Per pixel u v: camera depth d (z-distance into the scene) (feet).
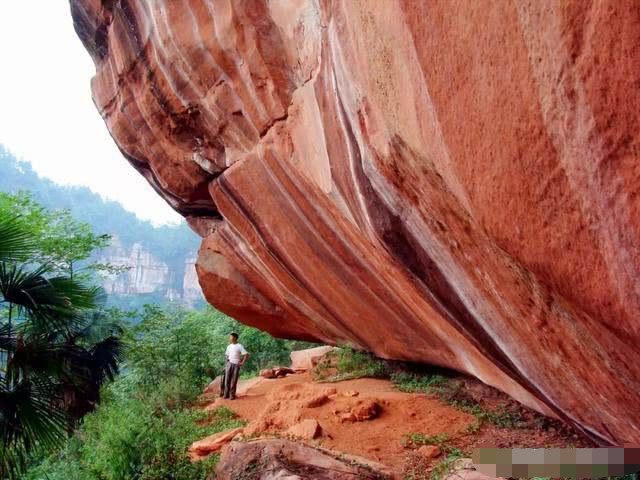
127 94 24.77
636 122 3.78
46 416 16.52
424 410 21.50
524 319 8.46
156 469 15.71
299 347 62.28
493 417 20.25
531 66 4.63
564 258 5.05
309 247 20.90
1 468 15.49
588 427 10.70
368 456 17.20
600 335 6.37
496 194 5.67
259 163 19.85
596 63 3.94
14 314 17.63
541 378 10.40
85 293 19.17
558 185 4.78
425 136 7.35
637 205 3.94
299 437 18.63
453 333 17.02
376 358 31.65
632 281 4.32
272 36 17.02
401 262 12.12
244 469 14.73
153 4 19.44
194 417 24.34
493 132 5.41
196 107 21.70
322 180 15.43
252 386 32.76
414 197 9.34
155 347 40.81
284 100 17.49
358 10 8.89
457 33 5.66
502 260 7.49
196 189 26.89
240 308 33.53
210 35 18.16
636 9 3.54
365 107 9.76
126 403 27.94
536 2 4.39
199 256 33.60
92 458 17.90
